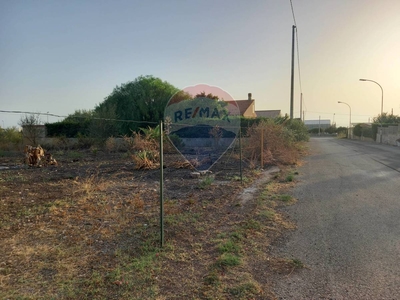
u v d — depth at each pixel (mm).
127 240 4051
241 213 5395
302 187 7785
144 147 14500
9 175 9469
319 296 2803
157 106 25484
